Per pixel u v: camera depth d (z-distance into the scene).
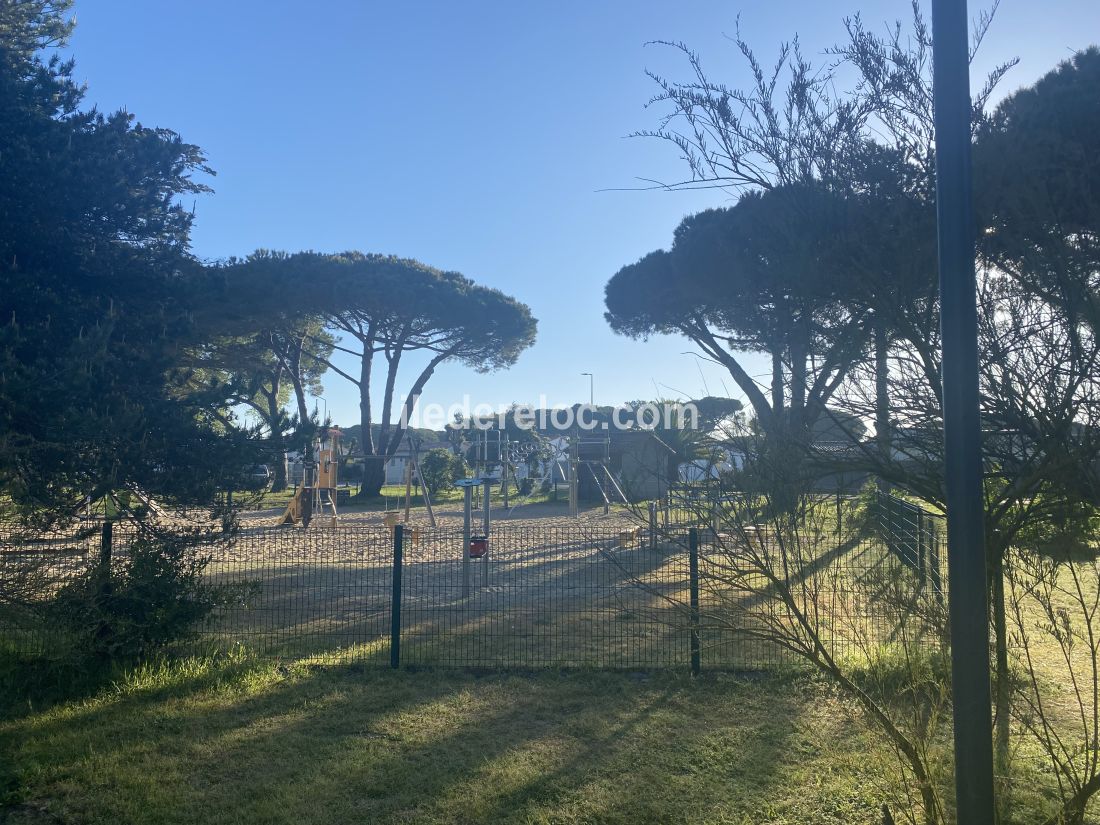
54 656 6.30
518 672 6.88
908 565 4.82
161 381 6.62
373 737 5.46
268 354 33.56
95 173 6.89
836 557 4.34
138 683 6.44
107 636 6.53
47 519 5.88
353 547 16.98
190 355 8.41
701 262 6.72
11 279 6.12
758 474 3.78
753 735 5.36
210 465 6.44
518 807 4.39
